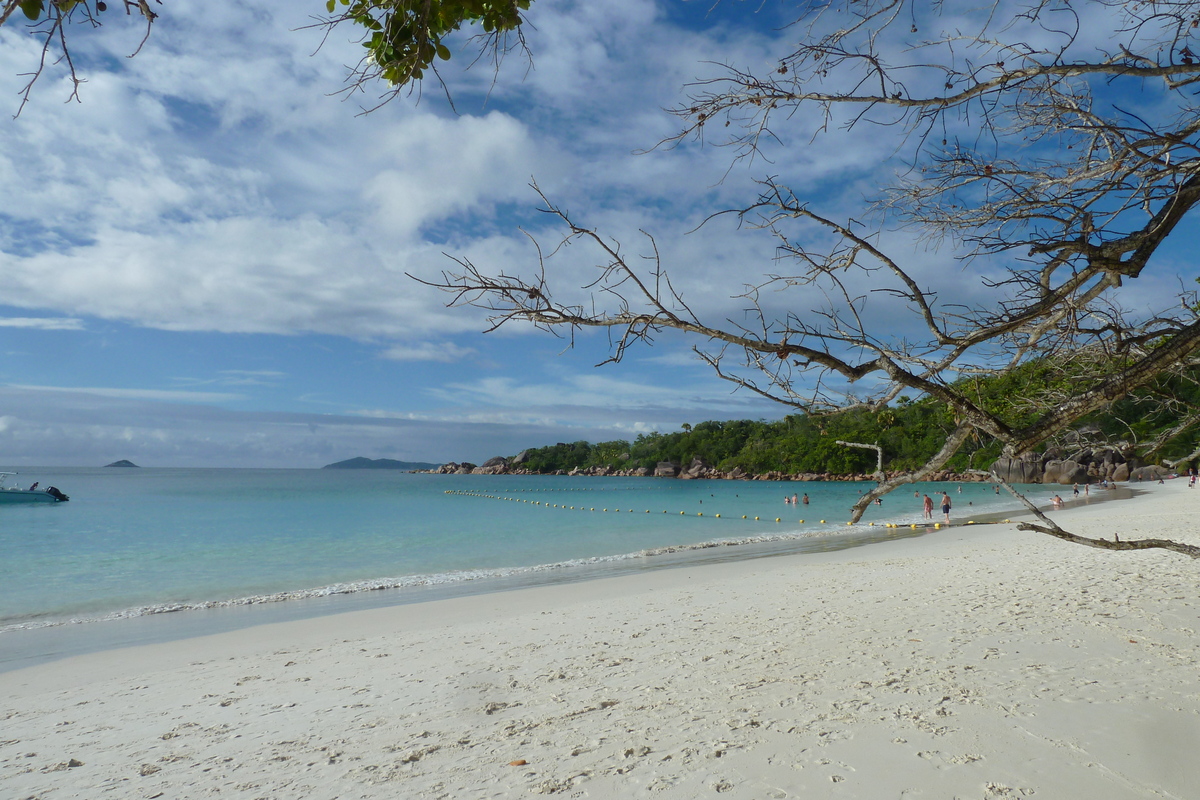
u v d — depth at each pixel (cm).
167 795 439
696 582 1405
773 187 271
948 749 402
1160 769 360
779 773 386
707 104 268
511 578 1712
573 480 12412
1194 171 233
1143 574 1027
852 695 521
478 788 402
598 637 874
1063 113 283
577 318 212
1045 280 288
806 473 8294
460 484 10300
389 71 187
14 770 512
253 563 2089
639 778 395
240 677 791
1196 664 543
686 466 12144
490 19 199
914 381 265
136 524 3428
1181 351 257
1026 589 979
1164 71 242
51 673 865
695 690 578
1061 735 412
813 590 1161
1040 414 312
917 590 1062
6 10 143
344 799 404
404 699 638
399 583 1662
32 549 2462
